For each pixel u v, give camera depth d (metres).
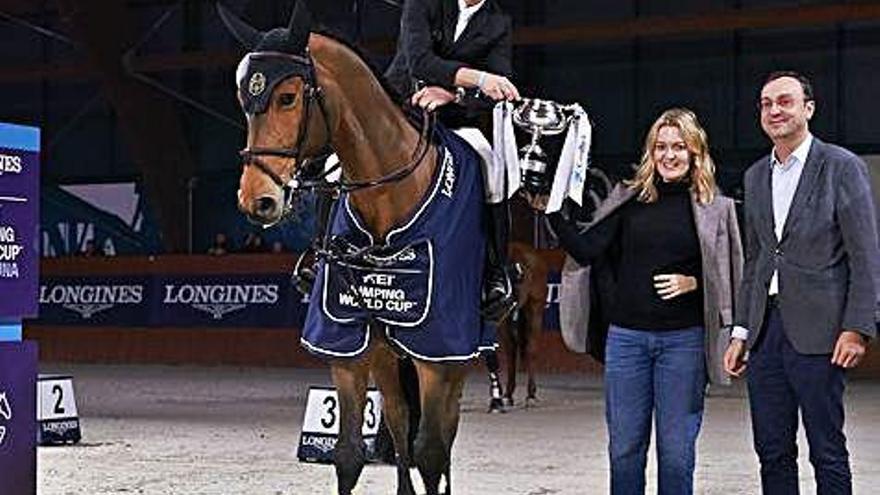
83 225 36.84
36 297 9.05
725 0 31.66
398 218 8.05
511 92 8.40
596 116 33.03
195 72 36.38
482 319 8.48
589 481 12.09
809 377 7.70
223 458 13.69
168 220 35.19
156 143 34.94
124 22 34.41
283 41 7.69
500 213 8.52
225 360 29.56
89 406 19.66
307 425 13.45
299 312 29.03
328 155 8.09
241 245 34.88
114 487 11.76
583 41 31.98
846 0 30.08
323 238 8.27
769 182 7.90
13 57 38.19
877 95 30.25
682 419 7.99
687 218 8.02
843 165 7.65
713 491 11.53
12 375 8.91
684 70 32.19
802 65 30.98
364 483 11.83
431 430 8.02
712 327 7.93
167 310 30.30
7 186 8.81
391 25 33.94
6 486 8.88
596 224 8.17
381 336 8.16
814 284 7.67
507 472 12.63
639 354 8.06
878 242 7.64
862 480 12.15
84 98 37.69
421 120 8.32
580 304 8.23
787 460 8.00
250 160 7.52
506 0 33.72
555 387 23.53
